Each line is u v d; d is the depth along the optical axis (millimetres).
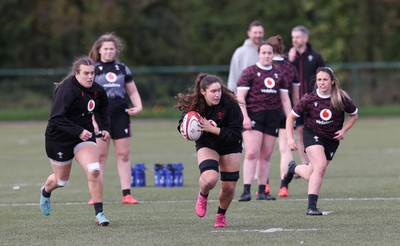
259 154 40125
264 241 27234
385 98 127438
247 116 39500
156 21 159500
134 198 41469
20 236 29516
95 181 31438
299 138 46281
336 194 41281
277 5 158875
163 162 62938
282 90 40094
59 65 153375
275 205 37438
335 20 155250
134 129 106000
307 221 31891
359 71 135875
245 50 44750
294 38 47062
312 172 34438
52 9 152875
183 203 38875
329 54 152125
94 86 31781
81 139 31188
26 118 125625
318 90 33750
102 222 31406
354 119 33938
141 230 30281
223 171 30219
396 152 67812
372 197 39656
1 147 79875
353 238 27578
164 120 123750
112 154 72812
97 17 150750
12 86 128000
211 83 29031
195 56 162250
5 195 43656
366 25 154500
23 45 152500
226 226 30953
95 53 39938
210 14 166000
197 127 29234
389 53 157625
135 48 155750
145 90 128000
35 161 65375
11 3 152000
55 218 34312
